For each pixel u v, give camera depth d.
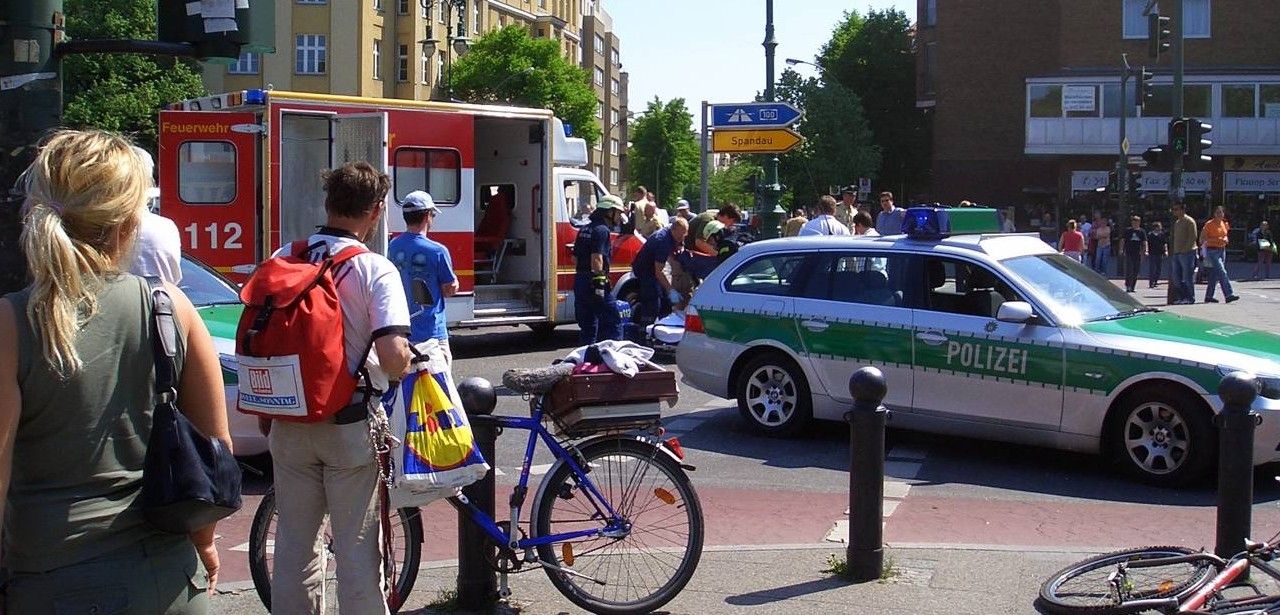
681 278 14.99
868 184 57.06
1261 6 48.12
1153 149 23.92
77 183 2.68
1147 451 8.35
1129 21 49.00
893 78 68.00
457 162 14.62
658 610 5.42
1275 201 47.19
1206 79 47.06
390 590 4.84
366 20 60.25
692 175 97.06
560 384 5.20
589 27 98.06
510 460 9.06
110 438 2.71
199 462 2.74
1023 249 9.41
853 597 5.63
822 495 8.11
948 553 6.38
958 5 55.66
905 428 9.50
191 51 6.02
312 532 4.27
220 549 6.73
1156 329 8.62
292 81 59.34
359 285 4.12
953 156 56.06
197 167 13.12
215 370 2.91
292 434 4.17
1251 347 8.38
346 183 4.31
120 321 2.72
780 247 10.16
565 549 5.25
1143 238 32.88
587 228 13.23
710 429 10.47
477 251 15.91
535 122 15.78
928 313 9.20
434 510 7.55
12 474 2.66
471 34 72.12
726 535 7.04
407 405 4.36
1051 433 8.68
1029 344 8.70
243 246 13.19
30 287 2.67
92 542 2.68
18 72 5.55
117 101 47.28
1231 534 5.88
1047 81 48.12
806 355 9.74
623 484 5.29
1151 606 4.64
